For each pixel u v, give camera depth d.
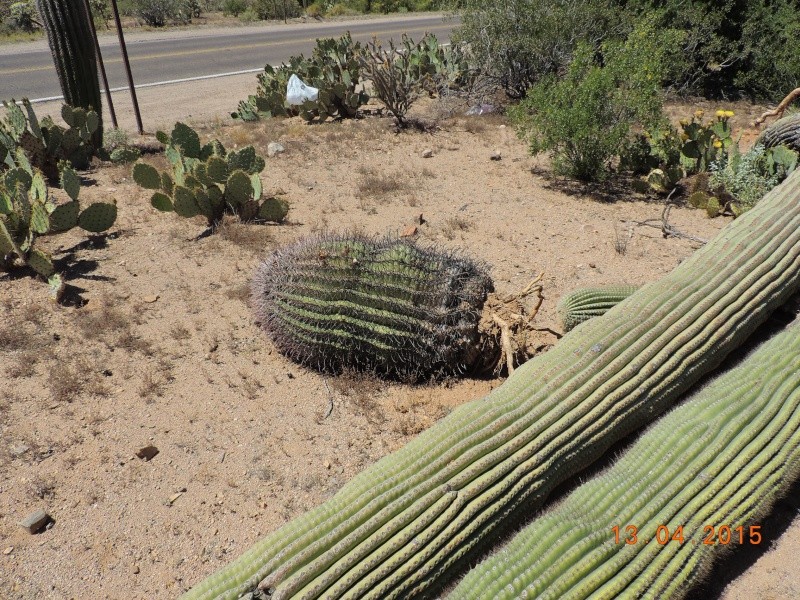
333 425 4.62
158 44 23.77
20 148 7.98
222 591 2.82
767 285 4.95
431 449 3.44
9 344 5.27
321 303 4.80
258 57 21.44
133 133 11.63
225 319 5.76
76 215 6.69
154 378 4.99
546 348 5.29
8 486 4.02
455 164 10.04
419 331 4.79
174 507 3.95
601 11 14.02
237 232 7.16
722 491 3.49
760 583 3.66
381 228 7.54
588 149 9.20
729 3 15.05
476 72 14.17
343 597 2.84
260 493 4.07
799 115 9.06
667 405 4.20
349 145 10.74
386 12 40.94
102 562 3.62
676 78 15.15
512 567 2.92
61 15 9.57
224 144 10.71
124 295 6.06
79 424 4.52
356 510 3.10
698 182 8.73
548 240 7.40
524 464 3.50
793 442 3.84
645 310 4.50
